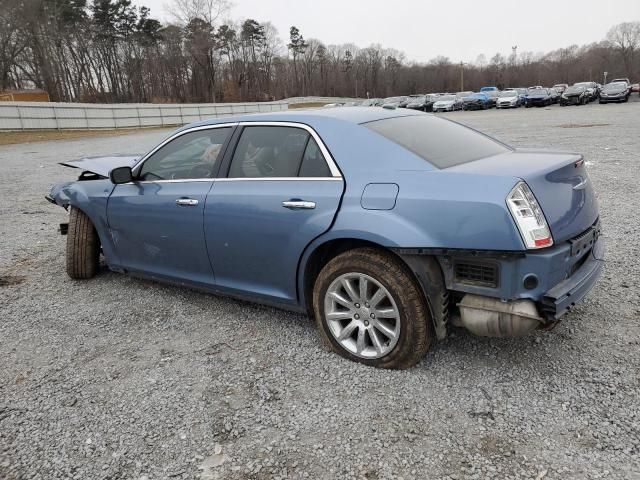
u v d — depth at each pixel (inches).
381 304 119.5
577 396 107.1
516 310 102.3
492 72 4515.3
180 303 171.8
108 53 3029.0
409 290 112.4
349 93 4441.4
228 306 166.6
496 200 100.3
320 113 136.4
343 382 118.0
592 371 115.8
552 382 112.7
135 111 1627.7
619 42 4202.8
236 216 138.3
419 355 116.5
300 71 4379.9
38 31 2498.8
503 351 126.7
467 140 139.5
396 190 112.0
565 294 102.0
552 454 91.3
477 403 107.0
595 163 399.5
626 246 199.3
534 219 100.2
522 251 99.0
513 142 574.6
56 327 157.5
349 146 123.3
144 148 831.1
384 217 111.1
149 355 136.6
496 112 1466.5
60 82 2684.5
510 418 101.7
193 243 152.3
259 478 90.2
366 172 118.4
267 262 136.5
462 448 94.3
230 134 147.5
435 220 105.7
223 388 118.6
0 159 741.3
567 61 4650.6
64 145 980.6
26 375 129.2
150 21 3046.3
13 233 283.1
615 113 1031.0
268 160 136.7
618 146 493.4
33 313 169.0
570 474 86.4
